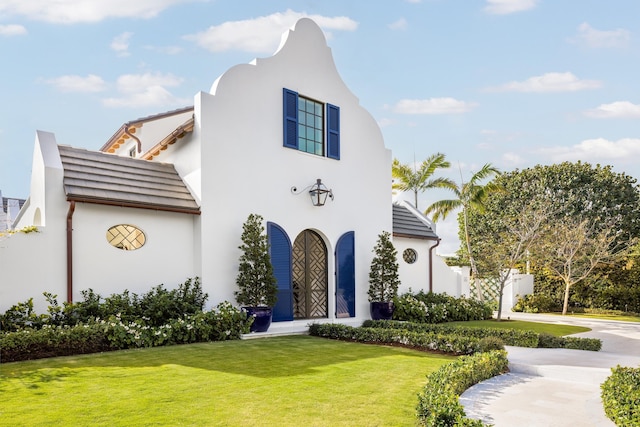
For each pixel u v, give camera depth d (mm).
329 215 15352
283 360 8789
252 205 13273
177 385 6703
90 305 10125
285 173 14172
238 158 13062
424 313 16453
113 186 11281
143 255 11523
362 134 16719
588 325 17484
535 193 30750
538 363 8914
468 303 19328
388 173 17531
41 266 10031
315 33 15516
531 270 27078
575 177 30062
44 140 11125
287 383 7000
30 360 8203
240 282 12445
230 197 12797
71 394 6148
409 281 19016
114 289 11008
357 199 16312
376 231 16859
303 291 14742
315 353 9641
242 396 6242
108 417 5289
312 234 15195
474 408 6254
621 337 14055
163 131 15547
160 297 10961
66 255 10375
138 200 11305
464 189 22734
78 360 8258
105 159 12125
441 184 24547
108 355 8797
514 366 8758
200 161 12242
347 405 5969
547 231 23344
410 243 19219
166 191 12164
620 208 29375
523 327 16062
